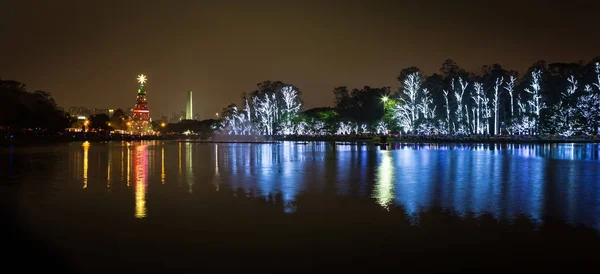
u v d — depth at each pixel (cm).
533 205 1955
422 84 11506
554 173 3170
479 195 2233
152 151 7125
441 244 1377
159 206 2008
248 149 7588
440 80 11550
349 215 1783
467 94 11275
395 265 1202
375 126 12712
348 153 5947
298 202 2083
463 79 11300
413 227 1582
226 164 4297
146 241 1438
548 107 9250
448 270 1162
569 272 1140
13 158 5325
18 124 11350
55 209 1953
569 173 3166
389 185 2625
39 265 1227
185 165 4228
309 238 1455
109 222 1695
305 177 3081
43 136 12588
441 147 7369
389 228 1571
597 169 3434
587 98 8131
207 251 1331
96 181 2961
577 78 10019
